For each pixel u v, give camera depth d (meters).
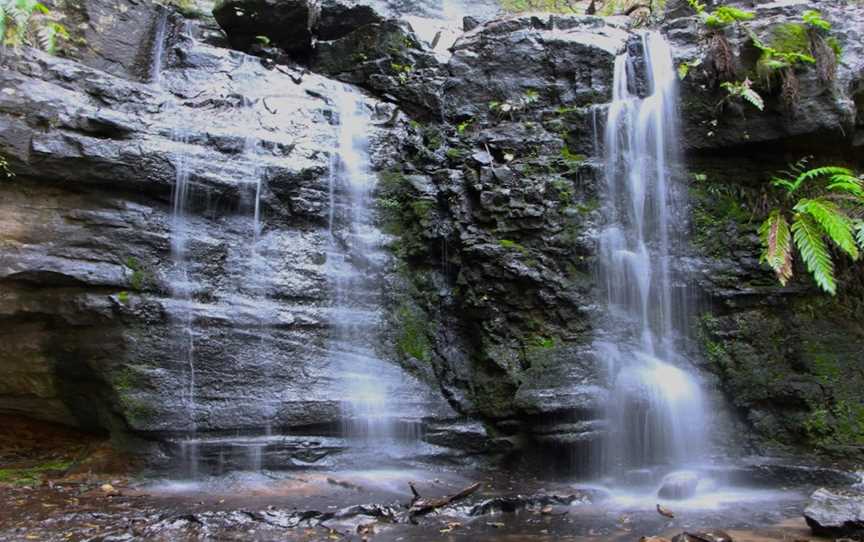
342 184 7.29
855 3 7.84
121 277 6.00
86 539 4.28
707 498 5.45
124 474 5.96
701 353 6.81
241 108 7.40
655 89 7.58
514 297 6.91
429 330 7.15
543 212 7.05
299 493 5.46
